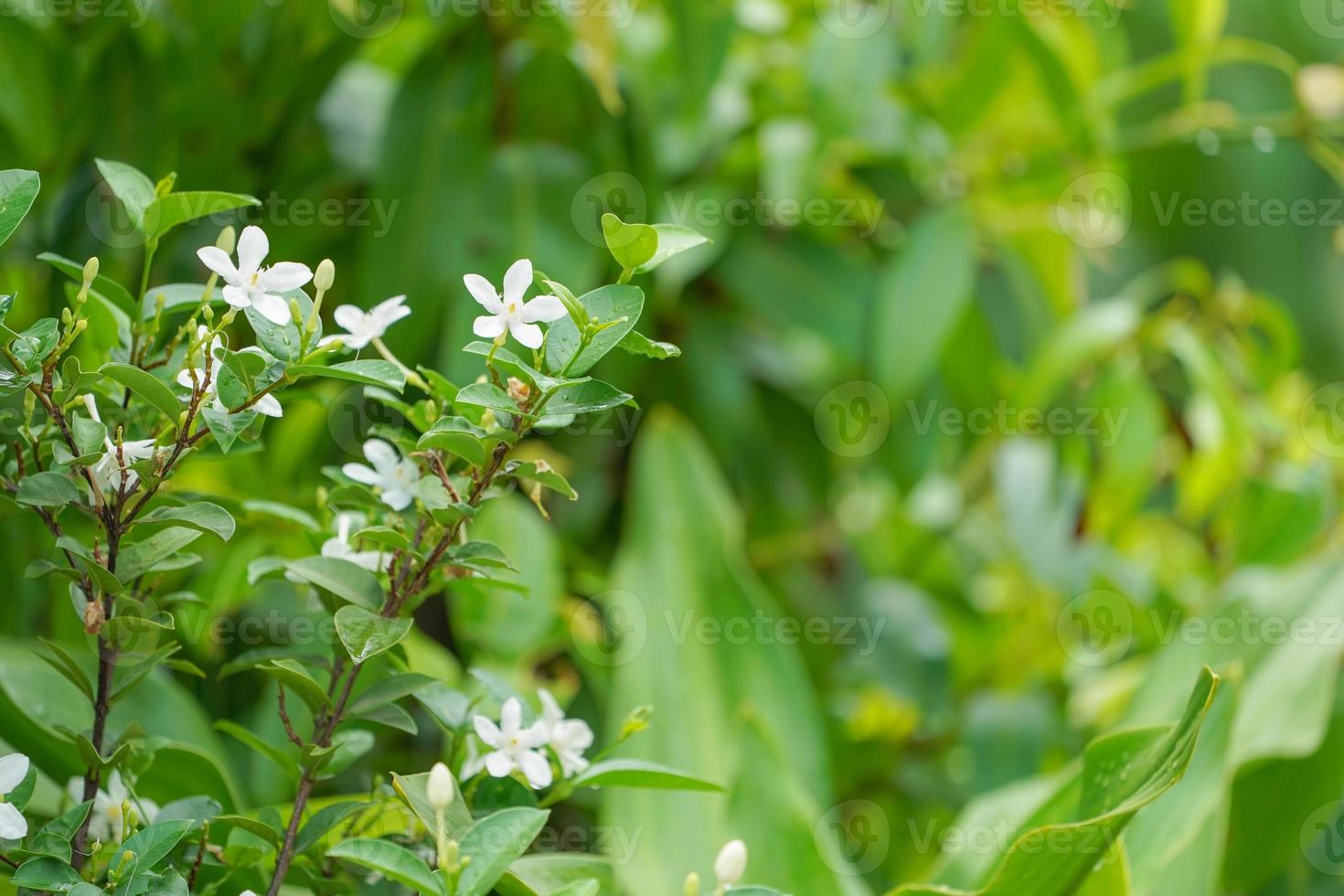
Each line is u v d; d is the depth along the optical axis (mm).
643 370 1731
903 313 1678
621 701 1434
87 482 1160
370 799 1223
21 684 1317
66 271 1192
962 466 2086
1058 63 1657
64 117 1490
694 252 1643
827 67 1652
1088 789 1267
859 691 1919
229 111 1505
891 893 1265
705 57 1542
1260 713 1428
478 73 1517
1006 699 1781
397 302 1174
